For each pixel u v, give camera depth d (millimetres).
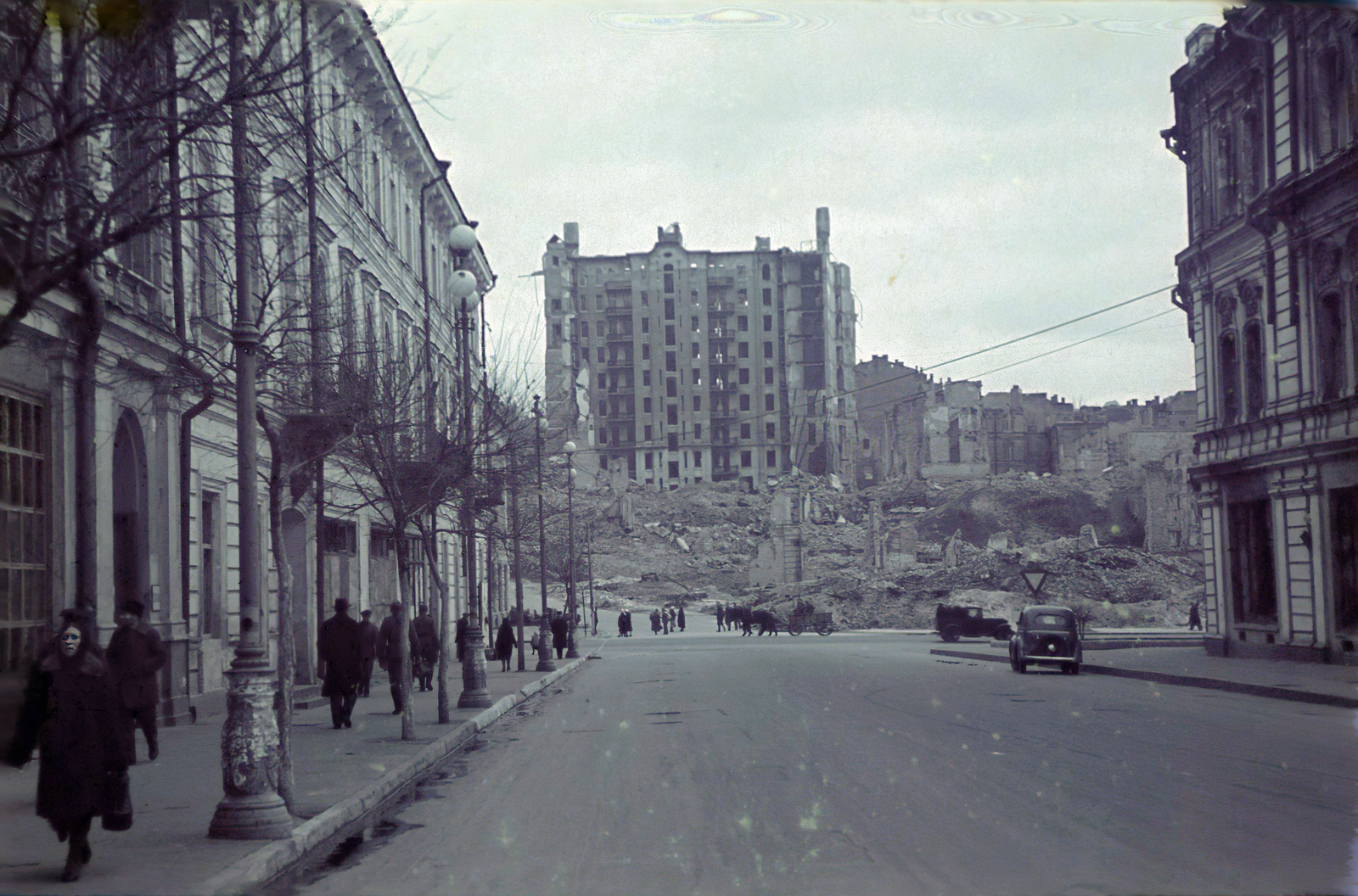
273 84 11656
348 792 11609
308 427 17438
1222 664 28750
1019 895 6887
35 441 15758
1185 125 34062
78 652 8000
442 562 44344
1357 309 25859
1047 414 150250
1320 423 27250
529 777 13008
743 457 159625
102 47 9070
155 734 14547
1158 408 146000
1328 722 16797
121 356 17297
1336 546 26859
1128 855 7898
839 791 10992
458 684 30109
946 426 146250
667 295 160500
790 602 86188
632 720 19578
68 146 8516
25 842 9242
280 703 10820
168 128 9914
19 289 8648
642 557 122562
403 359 23203
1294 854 7898
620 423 160250
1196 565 89938
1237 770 11828
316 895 7629
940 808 9883
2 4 8391
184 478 20141
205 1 9742
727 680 29141
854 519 135500
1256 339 31078
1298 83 27484
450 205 43219
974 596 77125
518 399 31219
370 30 9070
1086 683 26250
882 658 40969
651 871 7852
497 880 7762
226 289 21406
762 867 7820
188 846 8969
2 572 14734
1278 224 28828
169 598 19359
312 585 27484
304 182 14812
